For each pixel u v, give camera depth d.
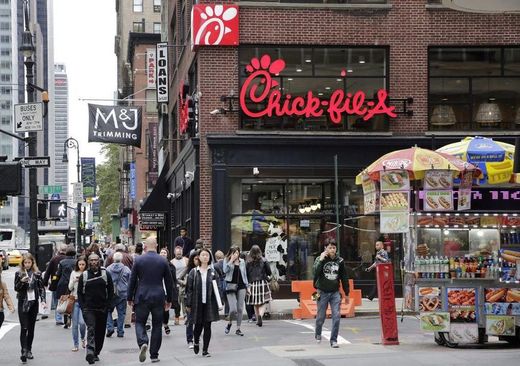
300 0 26.69
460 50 27.03
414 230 14.80
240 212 26.17
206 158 26.31
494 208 15.66
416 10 26.83
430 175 14.77
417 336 16.78
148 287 13.14
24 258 14.27
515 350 13.74
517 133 26.62
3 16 166.75
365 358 12.60
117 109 31.58
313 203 26.36
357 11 26.75
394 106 26.52
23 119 23.66
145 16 92.06
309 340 16.16
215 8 26.19
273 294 25.94
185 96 30.09
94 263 13.54
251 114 26.00
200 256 13.92
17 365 13.70
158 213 40.56
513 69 27.05
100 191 99.81
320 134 26.19
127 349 15.55
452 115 26.84
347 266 26.19
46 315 22.64
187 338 15.23
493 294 14.52
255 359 12.94
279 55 26.61
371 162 26.44
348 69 26.70
